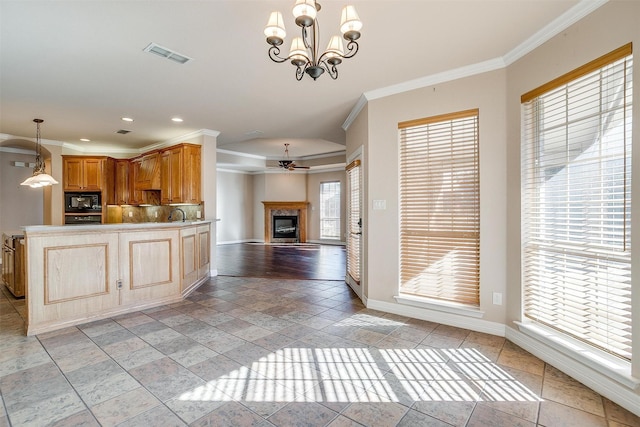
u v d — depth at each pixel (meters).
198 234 4.89
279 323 3.32
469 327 3.14
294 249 9.37
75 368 2.38
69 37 2.52
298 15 1.68
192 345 2.78
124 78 3.31
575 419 1.81
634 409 1.87
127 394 2.04
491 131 2.98
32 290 3.02
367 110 3.78
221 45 2.67
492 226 2.99
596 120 2.18
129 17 2.26
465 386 2.16
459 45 2.68
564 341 2.35
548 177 2.56
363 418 1.83
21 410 1.87
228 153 8.94
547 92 2.49
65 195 6.34
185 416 1.83
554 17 2.29
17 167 6.87
